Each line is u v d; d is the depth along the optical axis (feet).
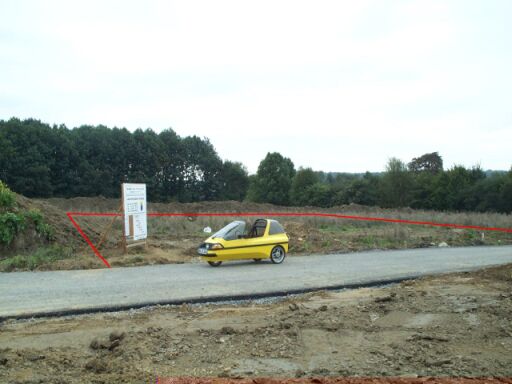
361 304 30.25
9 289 34.94
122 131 231.30
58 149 201.77
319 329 24.75
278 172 238.68
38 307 29.35
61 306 29.63
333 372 18.97
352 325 25.32
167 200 245.45
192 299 32.09
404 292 33.53
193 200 258.98
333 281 39.14
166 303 31.30
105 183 216.13
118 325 25.75
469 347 21.89
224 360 20.40
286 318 26.78
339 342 22.71
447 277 41.32
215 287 36.17
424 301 30.37
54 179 201.67
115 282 38.09
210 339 23.04
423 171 210.18
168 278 40.19
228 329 24.09
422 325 25.30
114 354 21.15
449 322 25.73
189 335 23.65
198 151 265.34
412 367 19.47
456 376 18.44
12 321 26.94
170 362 20.15
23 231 53.62
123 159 226.79
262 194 236.02
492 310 27.86
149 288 35.60
